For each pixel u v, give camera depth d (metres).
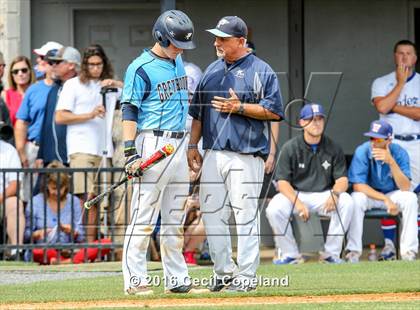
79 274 34.22
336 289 28.58
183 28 27.47
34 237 38.47
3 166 39.34
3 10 45.94
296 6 47.94
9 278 33.38
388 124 39.31
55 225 38.69
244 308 24.97
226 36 28.53
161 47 27.78
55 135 40.28
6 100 42.88
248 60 29.00
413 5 48.44
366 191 39.00
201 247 39.56
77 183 38.75
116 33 49.12
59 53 40.53
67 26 48.31
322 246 38.28
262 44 48.19
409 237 38.69
